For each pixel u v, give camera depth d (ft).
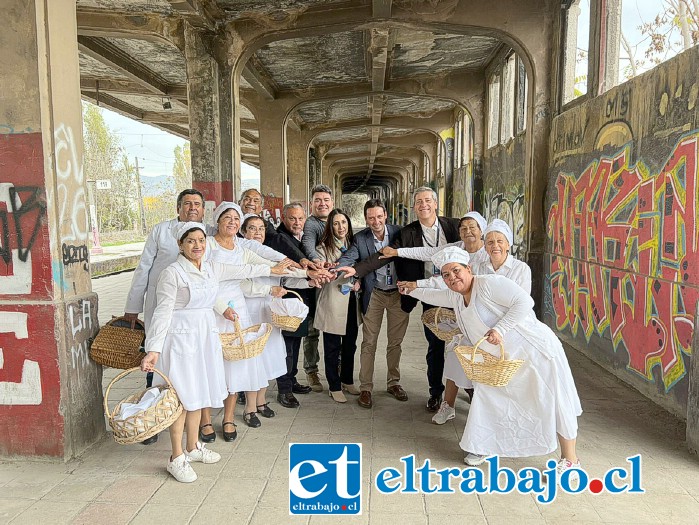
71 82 10.92
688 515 8.68
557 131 21.09
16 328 10.43
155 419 9.09
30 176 10.12
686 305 12.42
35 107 9.99
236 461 10.75
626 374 15.51
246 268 11.78
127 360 11.13
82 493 9.48
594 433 11.98
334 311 13.73
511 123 28.91
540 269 22.82
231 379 11.37
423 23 21.97
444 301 11.09
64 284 10.68
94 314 11.66
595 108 17.56
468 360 9.74
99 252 70.28
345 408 13.80
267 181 38.81
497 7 21.68
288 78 35.01
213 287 10.57
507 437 9.87
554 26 21.52
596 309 17.49
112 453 11.21
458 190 44.80
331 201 14.96
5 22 9.89
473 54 31.19
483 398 10.03
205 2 21.21
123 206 138.72
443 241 13.37
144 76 33.04
